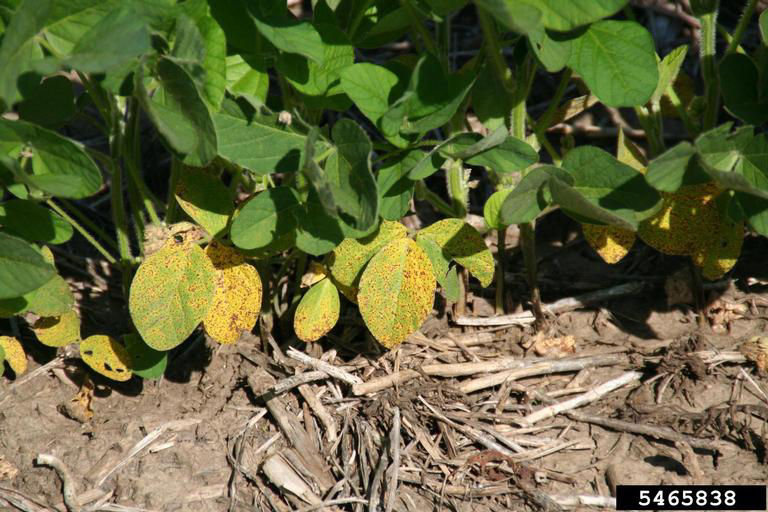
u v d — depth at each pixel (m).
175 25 1.11
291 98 1.22
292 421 1.23
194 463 1.21
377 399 1.23
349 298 1.21
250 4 1.14
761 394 1.23
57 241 1.18
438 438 1.22
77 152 1.11
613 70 1.14
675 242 1.21
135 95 1.09
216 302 1.18
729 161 1.12
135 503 1.19
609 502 1.18
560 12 1.10
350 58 1.16
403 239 1.17
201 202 1.18
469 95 1.23
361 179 1.11
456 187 1.24
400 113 1.12
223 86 1.12
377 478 1.19
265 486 1.21
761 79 1.16
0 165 1.14
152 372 1.22
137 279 1.16
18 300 1.18
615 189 1.14
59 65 1.04
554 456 1.21
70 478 1.20
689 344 1.25
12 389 1.26
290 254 1.28
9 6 1.11
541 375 1.26
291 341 1.28
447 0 1.13
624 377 1.25
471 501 1.19
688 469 1.19
